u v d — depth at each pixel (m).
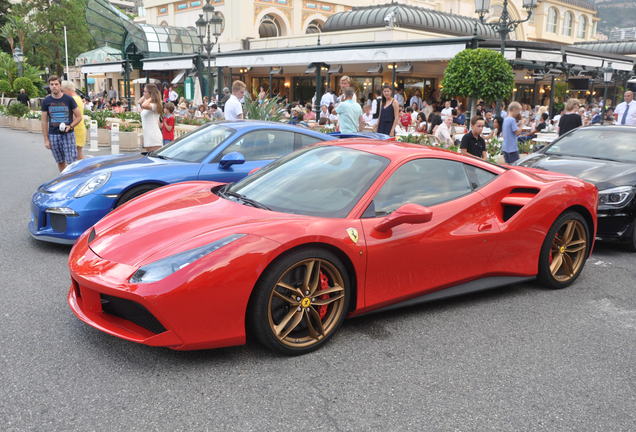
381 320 3.72
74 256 3.19
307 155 3.96
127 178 5.11
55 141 8.06
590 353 3.33
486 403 2.73
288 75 31.08
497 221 3.96
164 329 2.82
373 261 3.33
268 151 5.93
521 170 4.45
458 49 15.31
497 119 14.43
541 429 2.53
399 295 3.53
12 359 2.99
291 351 3.12
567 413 2.67
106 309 3.04
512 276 4.16
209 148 5.76
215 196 3.74
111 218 3.59
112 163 5.63
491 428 2.52
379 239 3.34
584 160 6.41
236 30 35.88
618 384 2.97
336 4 40.19
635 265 5.34
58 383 2.76
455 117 18.34
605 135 6.92
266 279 2.96
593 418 2.63
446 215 3.68
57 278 4.33
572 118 9.25
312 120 17.88
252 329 3.02
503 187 4.07
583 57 21.61
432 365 3.10
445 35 29.61
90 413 2.51
